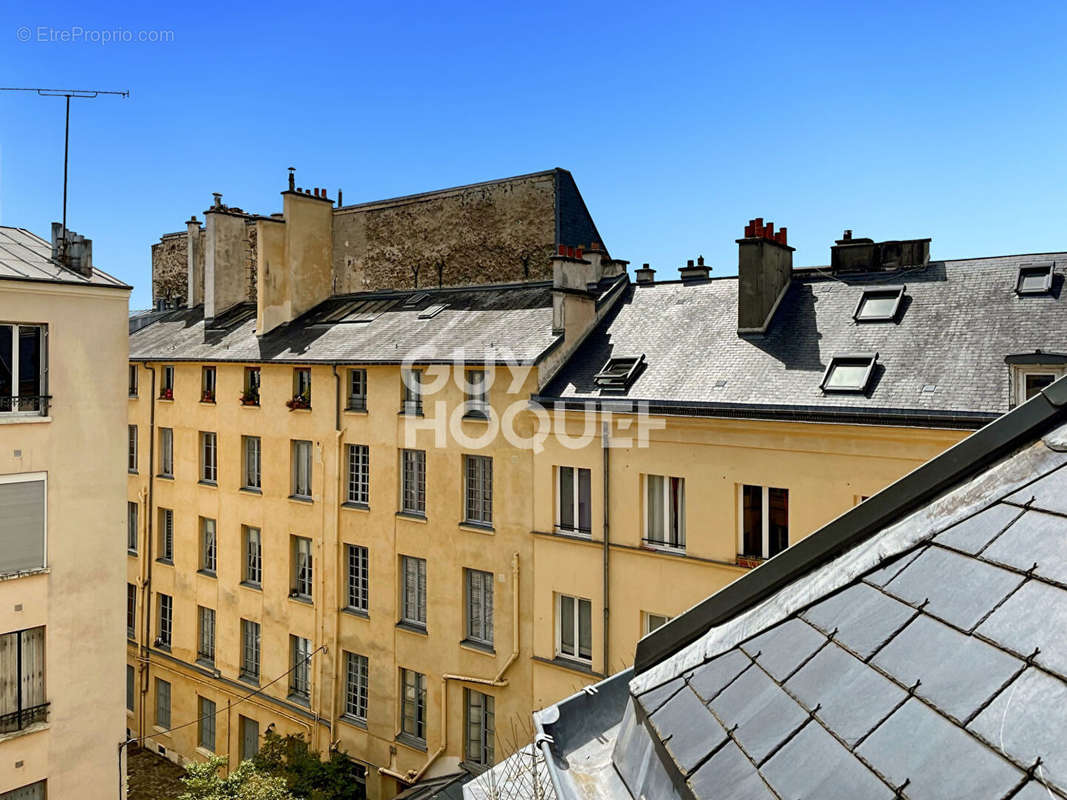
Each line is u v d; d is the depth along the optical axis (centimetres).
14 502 1595
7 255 1755
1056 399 494
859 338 1805
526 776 695
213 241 3372
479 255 3130
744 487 1769
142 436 3102
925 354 1684
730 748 450
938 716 375
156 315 3919
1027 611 388
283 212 3052
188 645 2900
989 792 326
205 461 2900
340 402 2452
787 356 1844
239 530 2739
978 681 375
